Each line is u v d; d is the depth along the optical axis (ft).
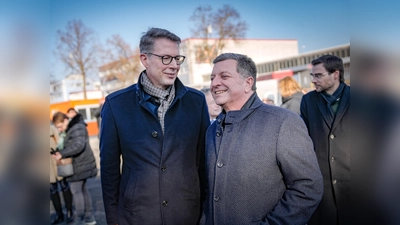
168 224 5.37
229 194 4.42
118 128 5.54
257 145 4.36
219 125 4.83
